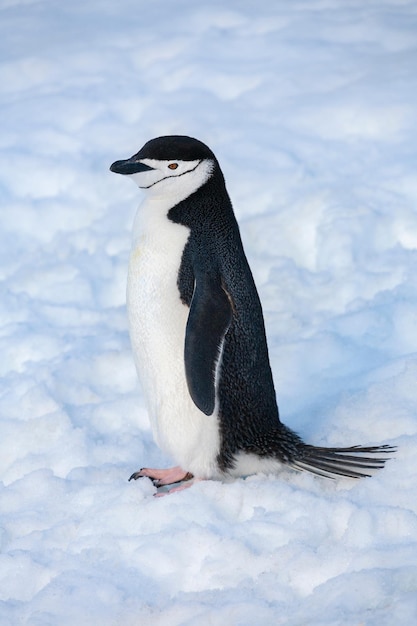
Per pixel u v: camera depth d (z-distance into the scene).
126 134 25.92
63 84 28.89
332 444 14.17
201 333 12.09
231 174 23.27
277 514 12.28
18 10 35.44
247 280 13.02
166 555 11.66
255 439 13.21
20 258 21.69
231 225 12.91
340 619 9.97
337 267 20.06
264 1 33.12
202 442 13.04
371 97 25.72
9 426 15.54
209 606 10.66
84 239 21.94
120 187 23.78
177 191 12.65
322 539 11.88
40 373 17.00
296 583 11.00
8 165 24.73
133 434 15.26
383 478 12.82
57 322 19.27
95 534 12.35
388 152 23.53
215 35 30.75
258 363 13.12
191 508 12.50
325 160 23.59
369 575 10.53
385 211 21.27
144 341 12.84
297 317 18.50
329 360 16.78
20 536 12.75
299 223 21.42
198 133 25.38
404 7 32.06
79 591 11.16
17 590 11.61
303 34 30.23
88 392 16.58
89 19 33.59
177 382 12.77
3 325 19.33
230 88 27.69
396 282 19.05
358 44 29.38
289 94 26.84
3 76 29.80
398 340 17.23
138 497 13.08
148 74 28.98
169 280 12.58
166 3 34.22
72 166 24.52
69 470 14.43
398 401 14.77
